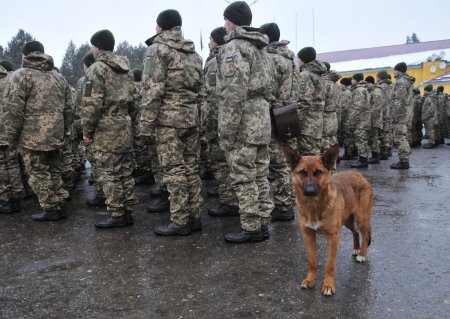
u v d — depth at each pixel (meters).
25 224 5.33
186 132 4.58
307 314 2.87
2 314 2.97
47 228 5.13
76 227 5.15
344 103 11.35
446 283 3.29
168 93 4.41
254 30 4.05
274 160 5.13
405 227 4.87
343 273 3.56
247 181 4.24
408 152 9.47
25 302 3.16
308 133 5.96
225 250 4.21
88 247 4.40
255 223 4.35
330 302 3.04
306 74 5.89
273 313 2.90
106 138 4.80
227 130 4.04
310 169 3.19
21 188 6.02
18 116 5.03
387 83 11.16
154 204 5.90
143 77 4.32
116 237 4.71
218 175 5.47
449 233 4.59
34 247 4.44
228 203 5.51
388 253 4.02
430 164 10.23
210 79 5.37
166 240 4.57
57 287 3.41
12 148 5.34
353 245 4.29
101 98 4.64
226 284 3.40
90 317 2.91
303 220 3.32
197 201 4.81
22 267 3.87
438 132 15.09
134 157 8.06
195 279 3.51
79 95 6.57
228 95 3.96
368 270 3.61
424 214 5.45
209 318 2.85
